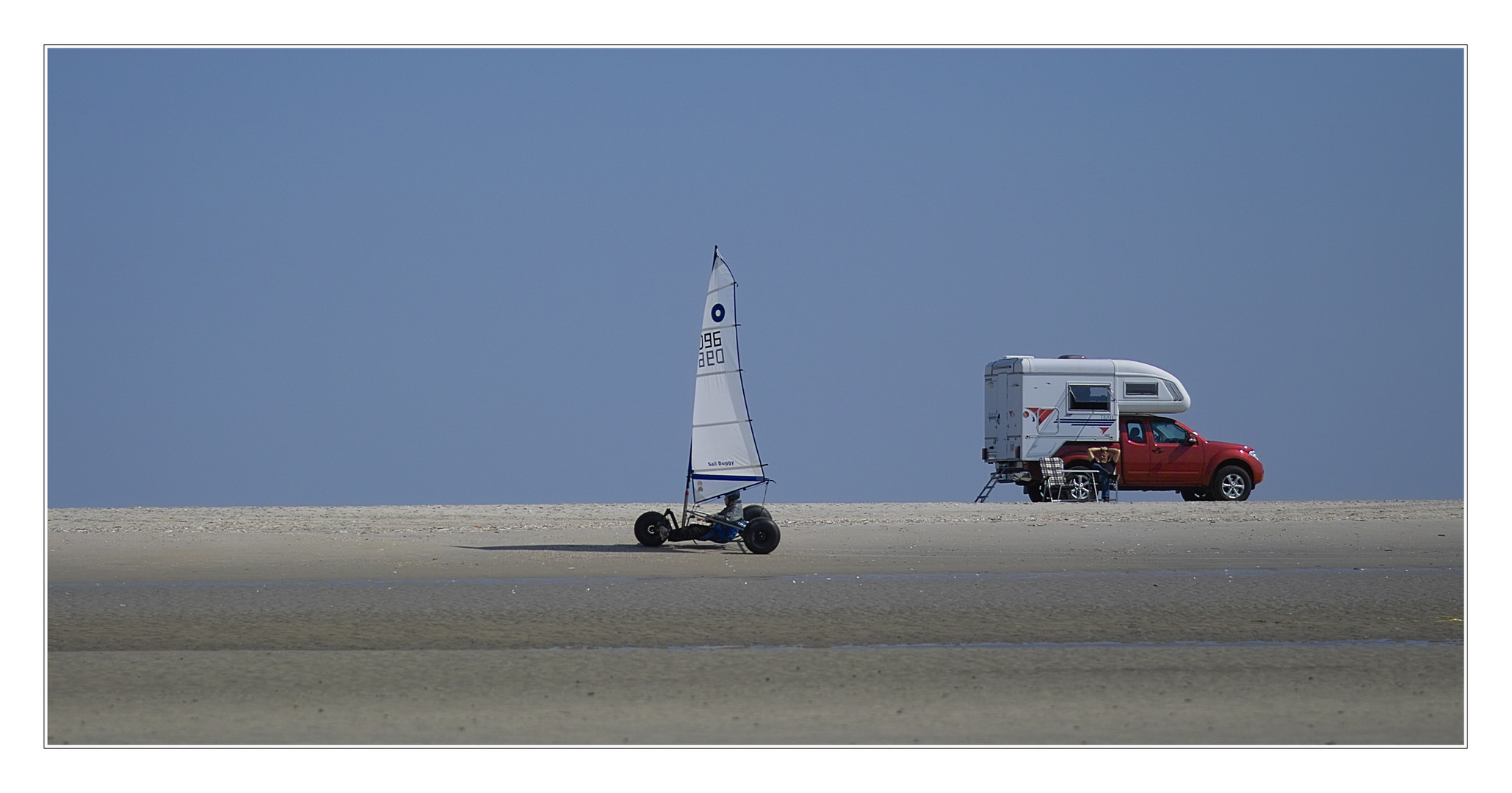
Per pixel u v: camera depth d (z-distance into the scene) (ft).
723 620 167.94
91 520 313.94
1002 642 152.15
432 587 199.72
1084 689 128.88
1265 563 230.48
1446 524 298.15
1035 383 387.75
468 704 123.75
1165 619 167.84
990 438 408.26
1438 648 148.36
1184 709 121.60
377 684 131.03
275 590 195.62
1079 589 195.52
